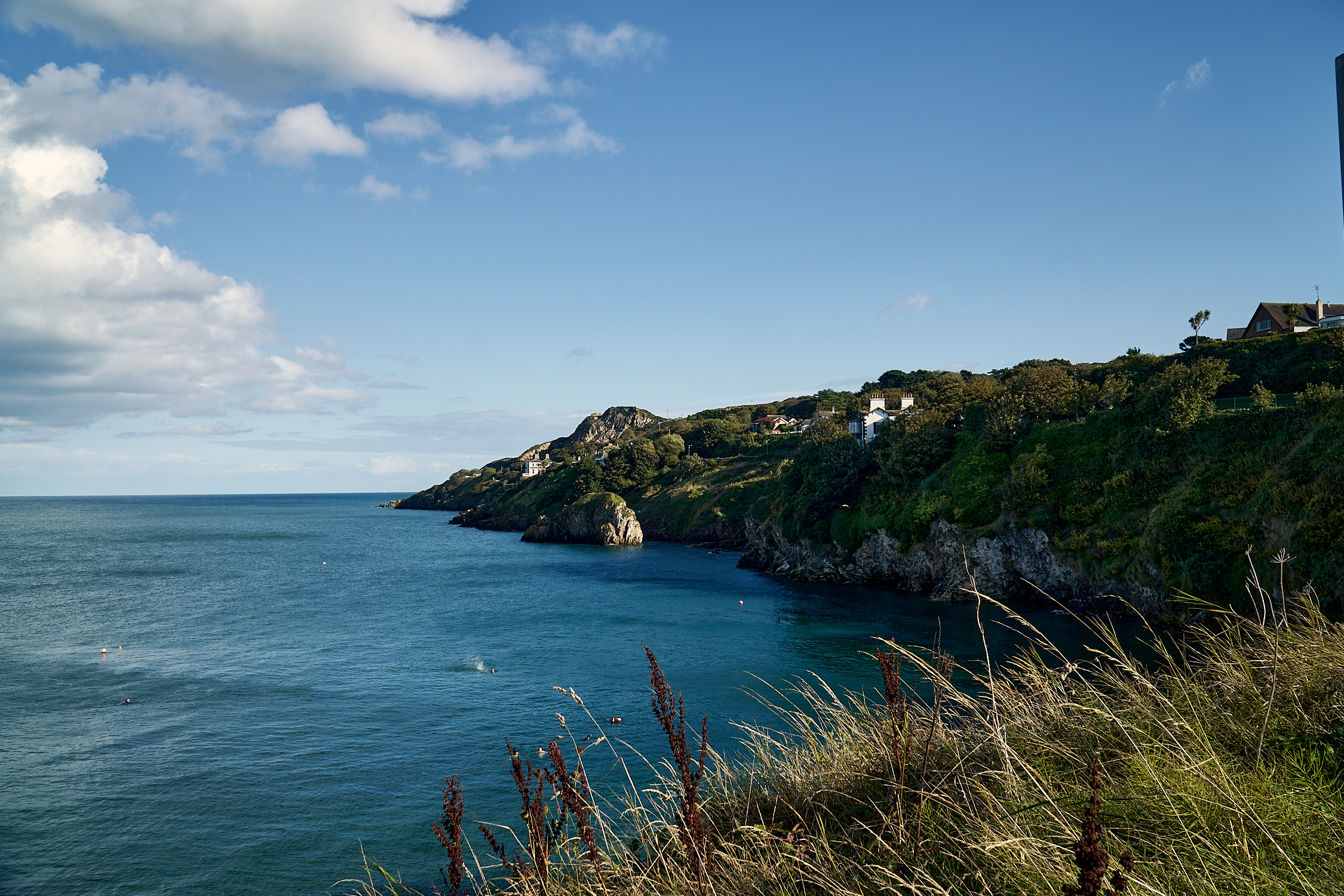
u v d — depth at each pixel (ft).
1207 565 135.74
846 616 169.27
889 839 15.90
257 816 70.03
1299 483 129.49
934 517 206.39
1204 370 171.22
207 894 57.93
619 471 507.71
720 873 16.60
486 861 57.93
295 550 393.70
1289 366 214.07
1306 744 15.66
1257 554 127.95
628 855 19.02
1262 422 148.36
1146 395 179.11
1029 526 178.50
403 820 68.59
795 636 145.59
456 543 444.96
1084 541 165.68
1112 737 17.21
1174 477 157.38
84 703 106.93
